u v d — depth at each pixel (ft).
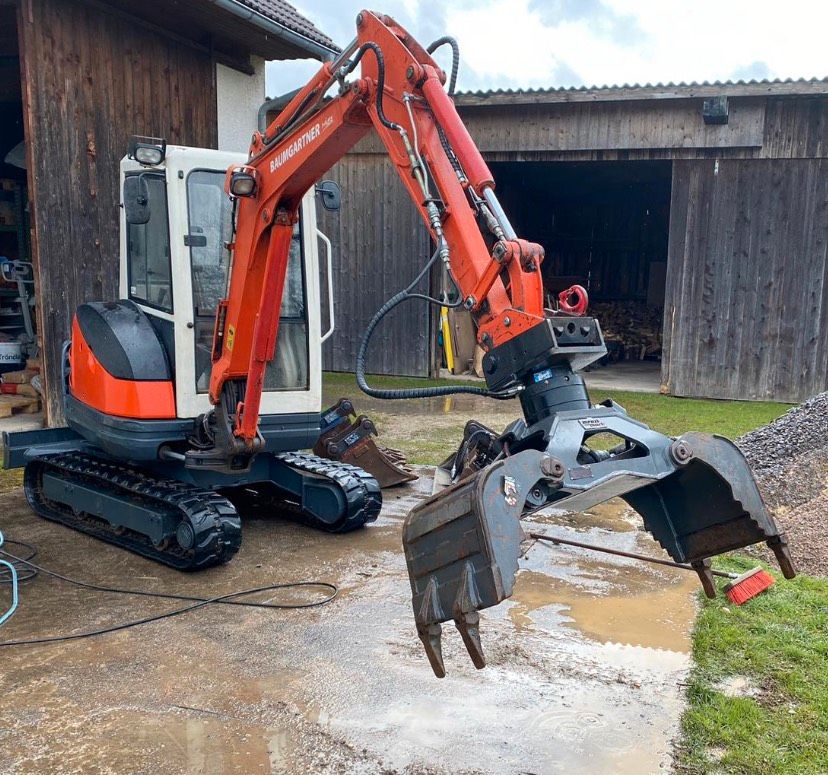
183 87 29.14
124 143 26.91
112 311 16.05
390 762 8.97
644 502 10.84
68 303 25.44
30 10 23.31
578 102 36.86
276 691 10.48
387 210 42.73
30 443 18.48
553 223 66.23
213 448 15.17
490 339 9.12
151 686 10.56
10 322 33.45
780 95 33.73
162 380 15.38
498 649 11.78
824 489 17.74
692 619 12.87
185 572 14.73
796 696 10.53
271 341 13.93
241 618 12.75
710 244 36.70
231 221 14.53
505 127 38.81
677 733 9.65
